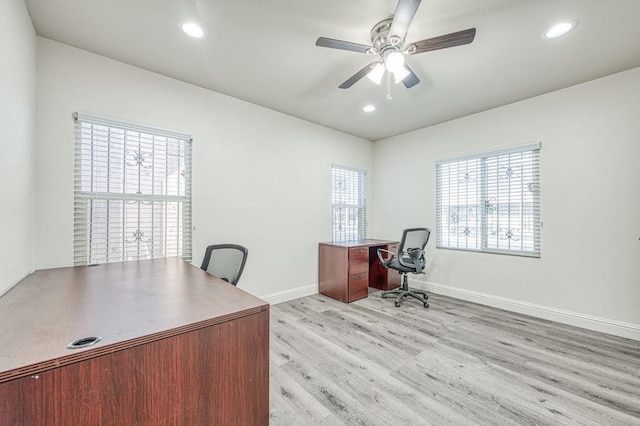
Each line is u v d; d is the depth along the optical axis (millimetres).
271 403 1660
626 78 2514
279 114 3543
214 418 1025
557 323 2857
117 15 1817
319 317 3055
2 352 764
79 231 2184
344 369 2023
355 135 4551
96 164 2260
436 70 2492
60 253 2094
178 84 2703
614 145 2578
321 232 4066
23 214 1717
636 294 2473
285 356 2207
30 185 1866
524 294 3133
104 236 2299
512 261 3229
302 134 3812
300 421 1515
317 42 1785
